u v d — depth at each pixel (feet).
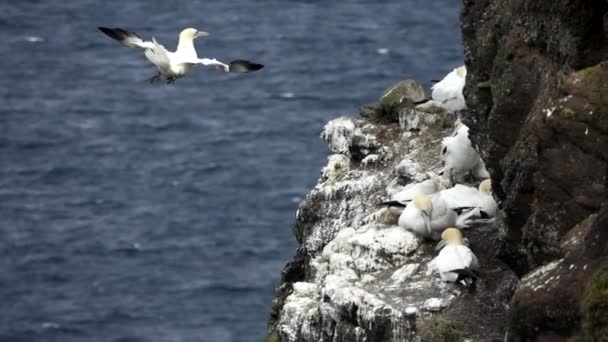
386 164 78.84
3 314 207.31
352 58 382.83
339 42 403.95
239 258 229.25
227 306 208.03
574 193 48.78
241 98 342.85
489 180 68.23
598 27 51.24
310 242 78.13
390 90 83.56
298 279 80.23
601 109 47.96
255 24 440.86
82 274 223.10
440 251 63.57
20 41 428.97
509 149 56.49
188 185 272.92
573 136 48.55
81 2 482.28
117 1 481.46
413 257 65.62
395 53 386.32
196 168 284.61
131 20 463.83
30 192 271.08
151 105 343.05
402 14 434.71
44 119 332.60
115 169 287.28
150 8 478.18
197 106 338.54
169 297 212.23
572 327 44.37
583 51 51.37
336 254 68.03
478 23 60.90
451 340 58.13
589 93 48.49
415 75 365.40
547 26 53.57
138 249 234.38
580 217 48.52
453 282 61.31
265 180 273.75
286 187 269.85
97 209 259.39
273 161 287.69
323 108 334.44
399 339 59.47
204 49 413.39
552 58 53.72
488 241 65.00
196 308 207.72
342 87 352.28
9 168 288.92
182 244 237.25
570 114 48.57
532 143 51.93
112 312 207.10
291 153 294.87
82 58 406.41
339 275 65.62
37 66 396.78
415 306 60.29
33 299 213.25
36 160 295.69
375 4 450.71
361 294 61.36
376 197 76.02
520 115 55.67
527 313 45.52
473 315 59.06
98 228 246.47
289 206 258.57
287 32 425.28
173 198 264.93
